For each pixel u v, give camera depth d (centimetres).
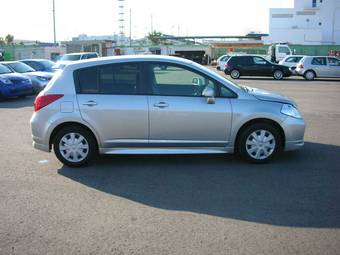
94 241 432
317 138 908
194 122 683
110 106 680
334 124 1088
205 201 542
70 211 511
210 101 681
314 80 3008
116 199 552
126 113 681
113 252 409
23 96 1814
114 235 445
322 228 460
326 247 416
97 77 693
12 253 410
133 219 486
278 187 593
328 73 2994
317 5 7494
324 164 704
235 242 427
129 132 687
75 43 6338
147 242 429
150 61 691
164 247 417
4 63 1944
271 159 709
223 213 503
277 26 7675
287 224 470
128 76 691
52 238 440
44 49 6159
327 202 537
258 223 473
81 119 684
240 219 485
